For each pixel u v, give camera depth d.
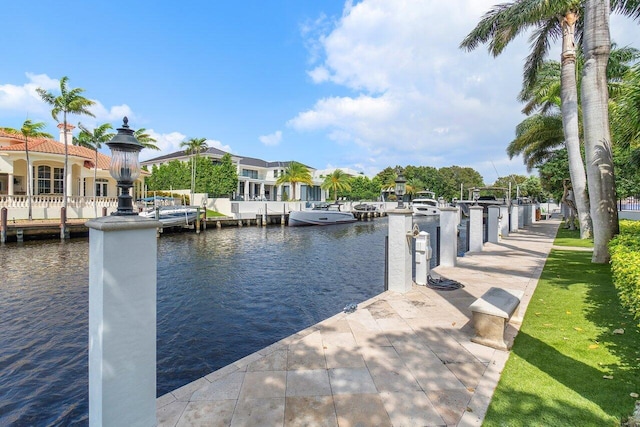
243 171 49.56
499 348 3.68
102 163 29.45
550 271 7.62
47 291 9.45
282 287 10.08
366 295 9.27
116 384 2.08
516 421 2.45
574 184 13.32
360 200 54.81
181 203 33.56
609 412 2.50
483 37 11.38
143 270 2.19
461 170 75.50
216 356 5.82
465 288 6.26
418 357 3.54
